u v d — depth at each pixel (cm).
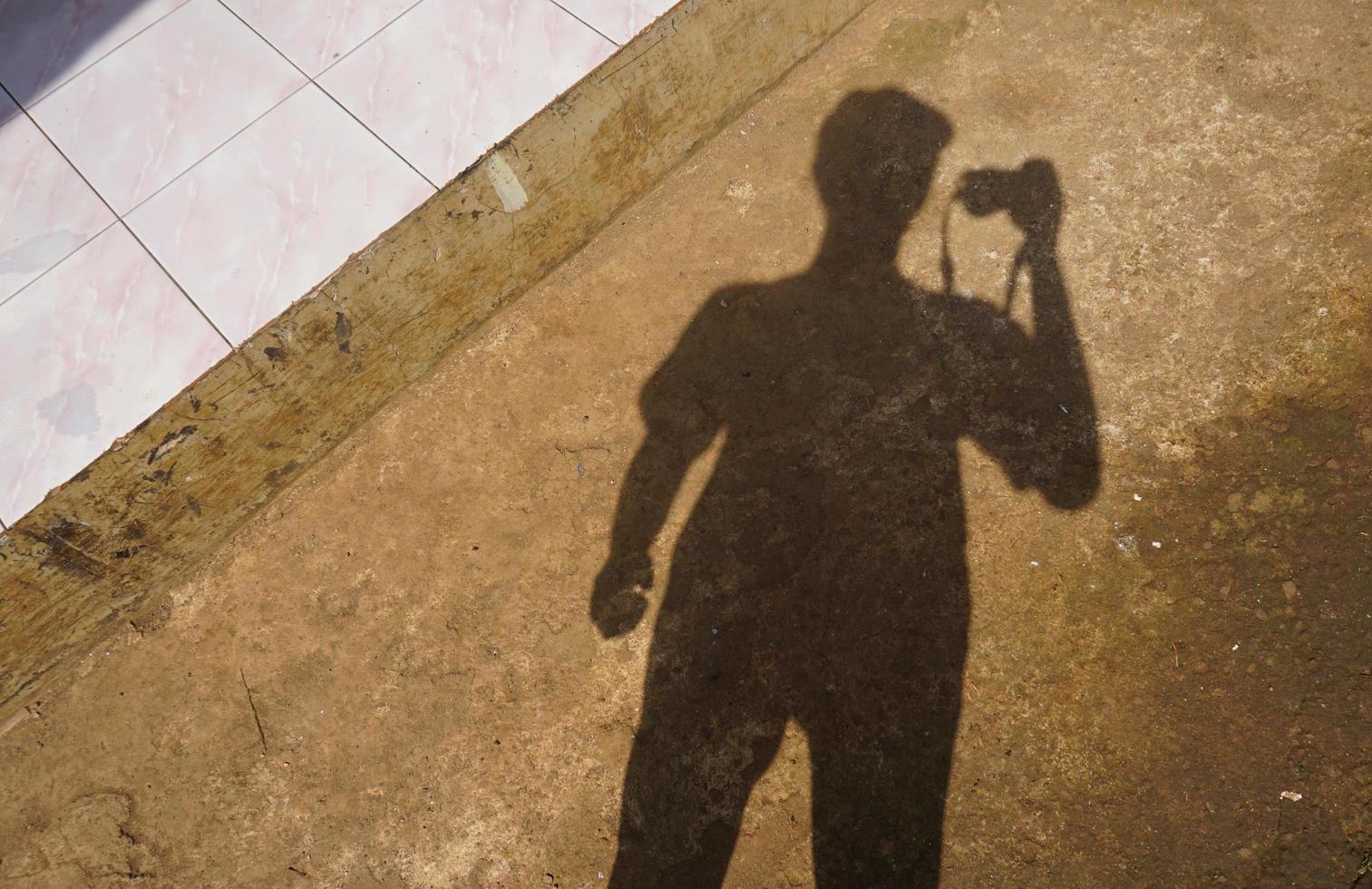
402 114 330
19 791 285
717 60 377
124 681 302
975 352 339
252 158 326
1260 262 340
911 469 319
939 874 259
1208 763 263
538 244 358
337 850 275
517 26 347
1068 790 265
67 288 303
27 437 274
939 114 396
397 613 310
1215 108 379
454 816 278
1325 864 246
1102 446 315
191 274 302
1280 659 274
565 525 321
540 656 300
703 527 316
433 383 352
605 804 277
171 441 286
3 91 353
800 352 347
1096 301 342
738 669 292
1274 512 296
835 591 301
